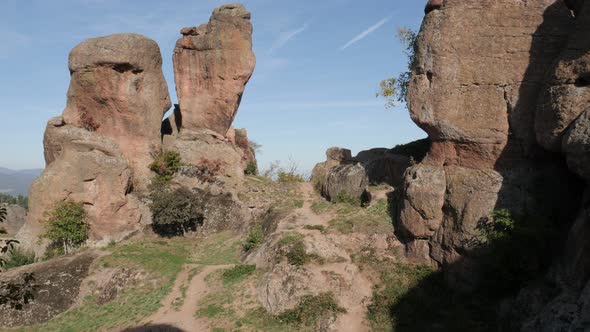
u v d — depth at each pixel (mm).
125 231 35531
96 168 35094
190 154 43062
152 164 40344
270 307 23000
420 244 23234
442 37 22453
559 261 17047
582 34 17375
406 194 23547
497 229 19594
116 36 39125
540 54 20406
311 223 30344
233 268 27547
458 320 19078
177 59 45531
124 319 24672
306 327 21156
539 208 19719
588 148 15172
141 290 27344
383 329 20062
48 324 24953
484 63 21516
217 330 22094
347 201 33750
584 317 13273
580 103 16812
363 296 22328
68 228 32812
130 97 39219
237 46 43625
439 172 22797
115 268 29172
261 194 41188
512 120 20875
